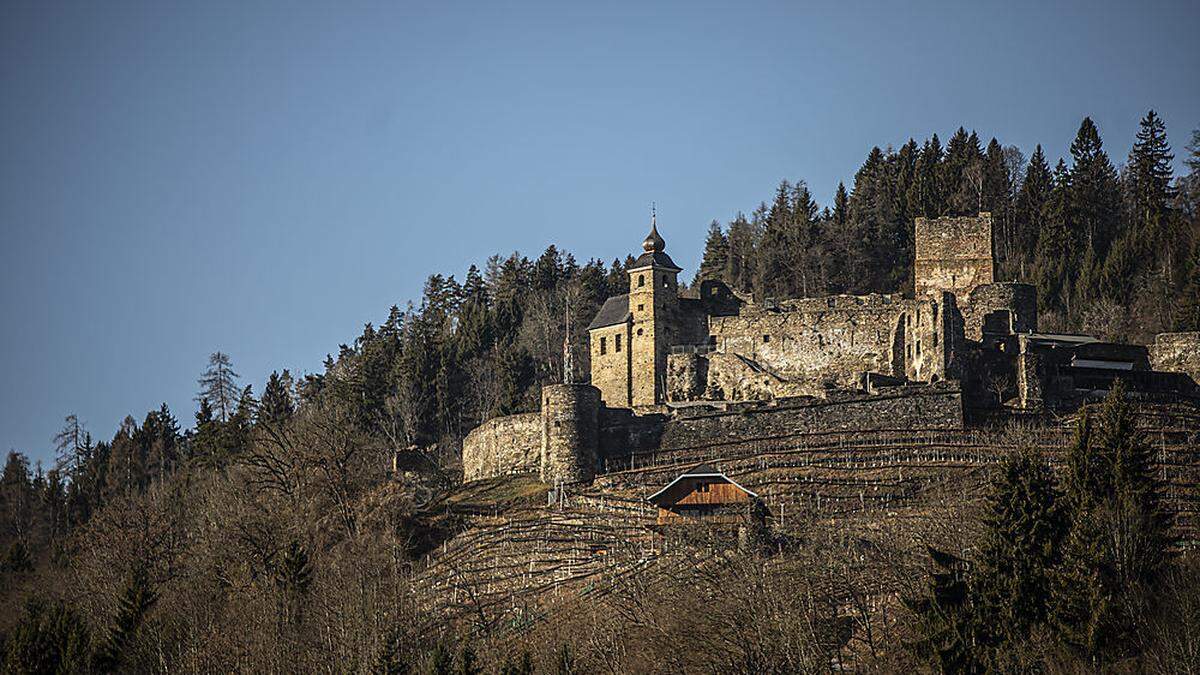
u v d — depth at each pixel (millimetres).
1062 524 152625
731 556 170125
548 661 157000
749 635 146625
